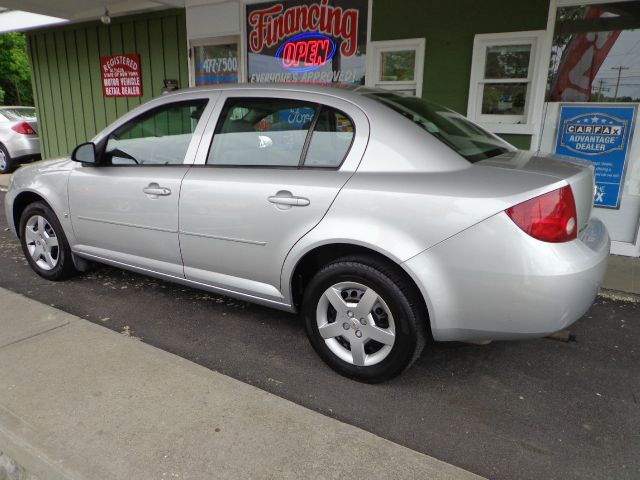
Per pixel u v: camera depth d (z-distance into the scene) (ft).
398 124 8.55
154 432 7.34
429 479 6.50
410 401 8.50
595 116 16.22
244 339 10.65
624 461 7.12
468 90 17.95
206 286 10.71
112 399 8.10
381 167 8.38
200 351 10.14
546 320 7.35
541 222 7.16
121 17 26.81
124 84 27.91
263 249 9.44
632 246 16.25
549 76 16.85
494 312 7.56
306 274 9.87
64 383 8.52
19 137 35.47
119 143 11.80
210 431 7.37
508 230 7.23
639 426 7.89
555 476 6.84
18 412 7.77
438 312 7.86
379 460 6.83
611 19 15.69
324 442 7.16
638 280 14.08
